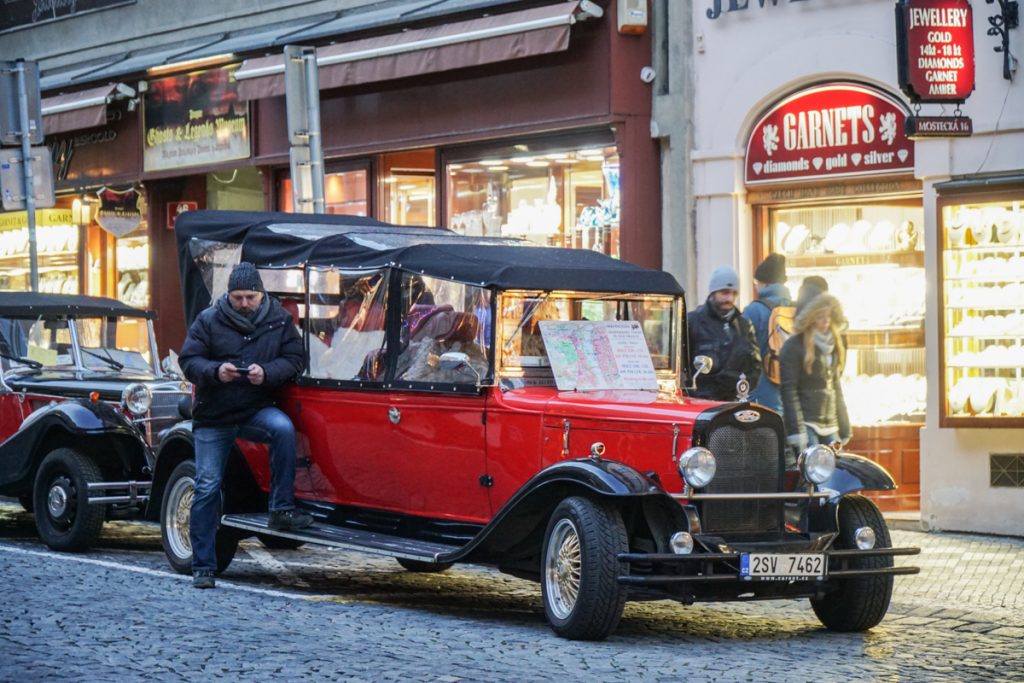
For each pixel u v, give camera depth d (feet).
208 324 36.45
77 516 42.45
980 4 45.68
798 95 49.93
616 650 28.58
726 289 40.81
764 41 50.37
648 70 53.42
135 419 43.98
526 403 32.17
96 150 76.59
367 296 35.78
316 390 36.86
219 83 68.54
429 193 62.28
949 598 35.83
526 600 35.63
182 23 73.20
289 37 63.46
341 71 59.57
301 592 35.99
